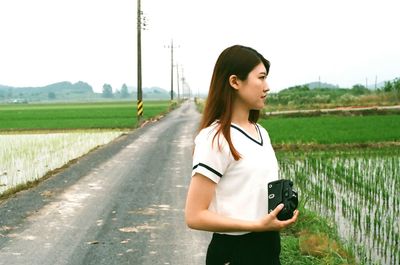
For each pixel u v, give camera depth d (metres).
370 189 10.37
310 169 13.18
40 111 64.44
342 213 8.45
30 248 6.33
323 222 7.21
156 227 7.32
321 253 5.70
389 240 6.88
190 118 42.28
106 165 14.02
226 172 1.89
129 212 8.26
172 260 5.86
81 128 30.69
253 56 1.94
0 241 6.63
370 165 13.70
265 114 37.31
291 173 12.65
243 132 1.92
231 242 1.93
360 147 18.11
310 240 6.00
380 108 37.44
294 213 1.85
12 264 5.71
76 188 10.48
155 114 47.66
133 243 6.53
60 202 9.07
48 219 7.81
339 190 10.42
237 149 1.87
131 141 21.55
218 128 1.89
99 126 31.61
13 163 15.26
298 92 76.56
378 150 17.19
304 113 37.28
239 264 1.92
